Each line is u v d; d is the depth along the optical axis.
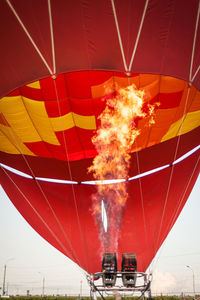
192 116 14.61
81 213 16.73
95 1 9.10
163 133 15.43
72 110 14.44
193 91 13.38
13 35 9.81
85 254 16.30
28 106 13.94
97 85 13.44
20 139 15.21
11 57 10.31
